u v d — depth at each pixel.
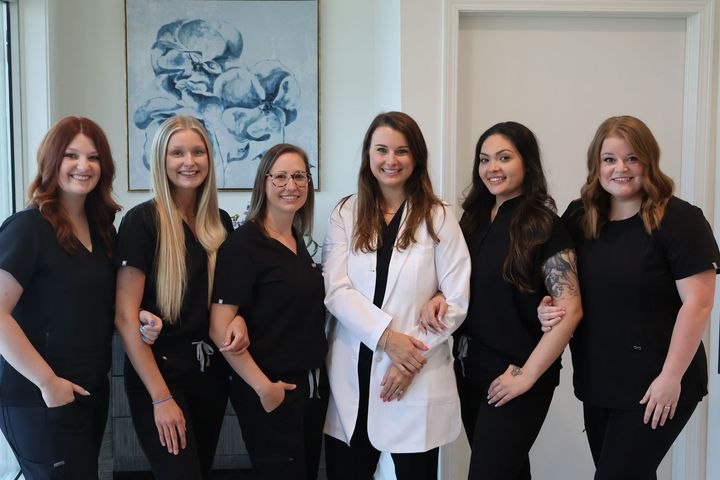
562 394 2.69
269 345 1.86
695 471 2.60
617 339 1.77
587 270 1.81
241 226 1.89
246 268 1.82
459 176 2.61
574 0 2.52
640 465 1.75
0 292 1.60
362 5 3.28
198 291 1.85
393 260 1.90
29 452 1.68
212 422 1.96
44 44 2.91
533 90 2.60
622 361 1.76
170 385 1.82
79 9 3.18
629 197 1.76
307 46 3.27
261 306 1.86
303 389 1.91
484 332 1.88
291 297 1.86
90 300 1.73
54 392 1.63
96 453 1.83
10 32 2.87
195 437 1.93
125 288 1.78
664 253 1.71
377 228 1.95
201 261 1.86
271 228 1.93
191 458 1.80
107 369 1.81
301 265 1.92
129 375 1.84
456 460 2.62
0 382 1.70
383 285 1.91
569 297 1.77
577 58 2.60
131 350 1.75
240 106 3.26
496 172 1.86
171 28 3.21
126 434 2.86
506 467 1.82
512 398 1.81
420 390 1.88
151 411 1.80
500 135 1.87
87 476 1.71
